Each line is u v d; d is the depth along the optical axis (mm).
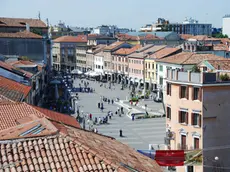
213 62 73438
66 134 23031
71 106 133875
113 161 21859
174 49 158750
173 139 65250
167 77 67250
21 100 49906
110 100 154250
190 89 61906
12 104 40281
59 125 26453
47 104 122938
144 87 168250
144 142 89125
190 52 130750
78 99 156125
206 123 60156
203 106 59750
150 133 98500
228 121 61469
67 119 41406
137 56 183375
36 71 90812
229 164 61344
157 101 145750
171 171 63812
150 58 169125
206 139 60250
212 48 142250
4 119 36719
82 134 26469
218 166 60188
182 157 50562
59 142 22281
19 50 125625
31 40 126750
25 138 22156
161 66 141875
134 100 146625
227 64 73438
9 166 20219
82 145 22266
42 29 179250
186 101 62656
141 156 28188
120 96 165500
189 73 61562
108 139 29781
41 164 20609
